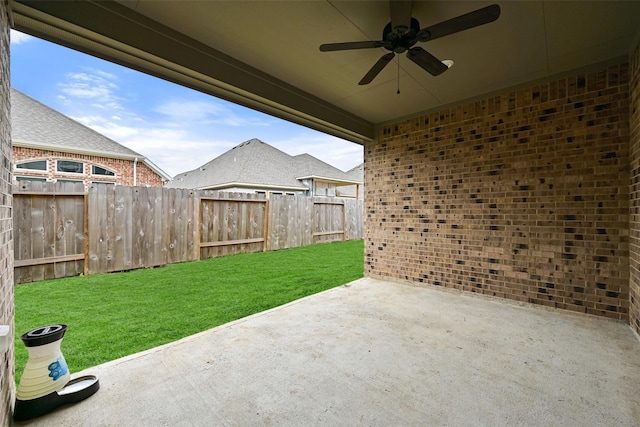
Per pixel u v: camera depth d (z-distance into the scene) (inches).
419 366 92.4
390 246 202.5
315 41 115.2
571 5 93.7
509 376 86.8
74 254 196.5
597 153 130.3
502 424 68.2
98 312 134.5
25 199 178.4
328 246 358.3
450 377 86.5
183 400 76.6
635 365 92.5
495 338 111.7
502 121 155.7
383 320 129.8
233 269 228.4
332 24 104.8
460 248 170.2
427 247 184.1
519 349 103.0
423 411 72.5
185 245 254.1
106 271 209.2
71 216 195.3
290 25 105.7
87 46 99.9
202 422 69.2
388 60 104.7
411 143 192.4
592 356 98.0
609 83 127.5
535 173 145.9
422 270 186.4
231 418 70.4
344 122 186.5
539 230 145.0
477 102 163.9
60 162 385.1
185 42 112.0
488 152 160.6
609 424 68.0
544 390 80.4
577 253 135.3
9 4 77.8
